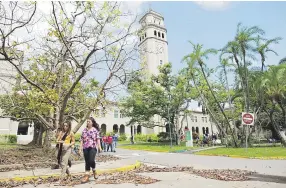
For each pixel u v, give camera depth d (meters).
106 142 24.92
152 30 67.50
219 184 7.40
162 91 36.28
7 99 20.22
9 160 13.71
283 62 27.88
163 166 12.38
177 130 36.69
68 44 13.38
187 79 34.81
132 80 14.83
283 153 17.06
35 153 17.38
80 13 12.81
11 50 12.16
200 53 26.84
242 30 25.69
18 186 7.64
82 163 13.16
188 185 7.29
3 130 41.22
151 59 63.91
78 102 16.30
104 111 15.20
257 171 10.02
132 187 7.05
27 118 15.27
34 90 14.48
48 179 8.58
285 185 7.19
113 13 12.73
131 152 23.23
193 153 20.59
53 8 11.83
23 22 11.15
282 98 24.28
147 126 41.59
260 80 24.27
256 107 31.06
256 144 29.86
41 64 14.61
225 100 37.03
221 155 18.09
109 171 10.41
